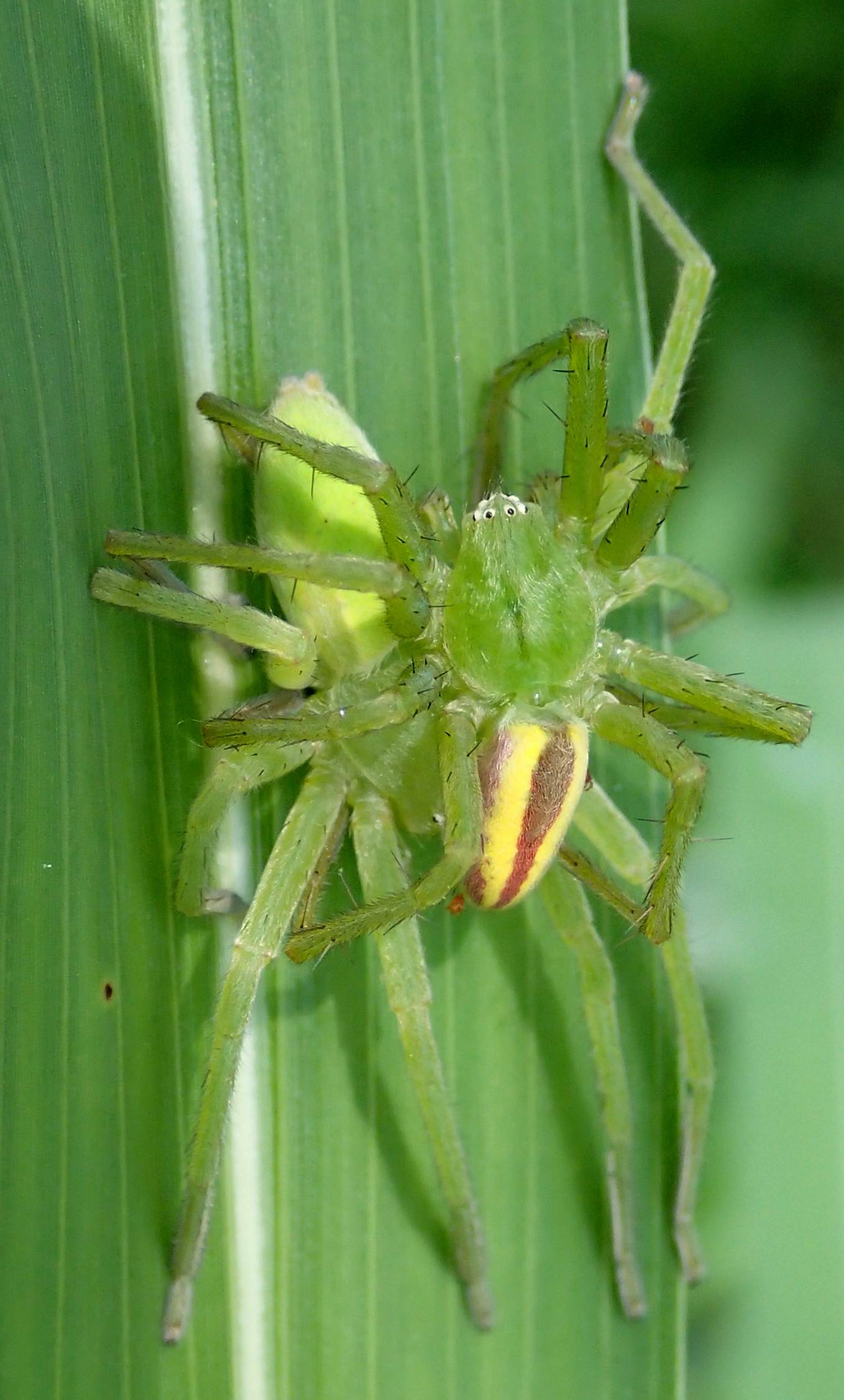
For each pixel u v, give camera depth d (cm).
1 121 10
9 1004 10
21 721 10
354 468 10
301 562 10
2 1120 10
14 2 10
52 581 10
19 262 10
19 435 10
